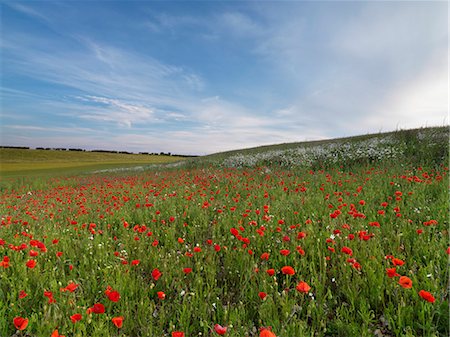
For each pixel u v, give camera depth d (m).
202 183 11.65
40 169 40.59
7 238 5.81
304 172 13.11
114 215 7.38
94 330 2.82
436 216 5.15
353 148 16.33
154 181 14.98
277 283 3.56
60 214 8.34
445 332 2.66
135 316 3.15
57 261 4.68
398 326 2.67
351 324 2.73
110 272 4.12
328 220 5.44
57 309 3.03
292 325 2.66
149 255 4.66
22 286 3.72
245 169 16.48
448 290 3.06
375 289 3.17
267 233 4.99
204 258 4.64
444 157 10.95
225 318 2.92
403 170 10.26
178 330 2.97
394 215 5.61
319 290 3.26
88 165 48.72
